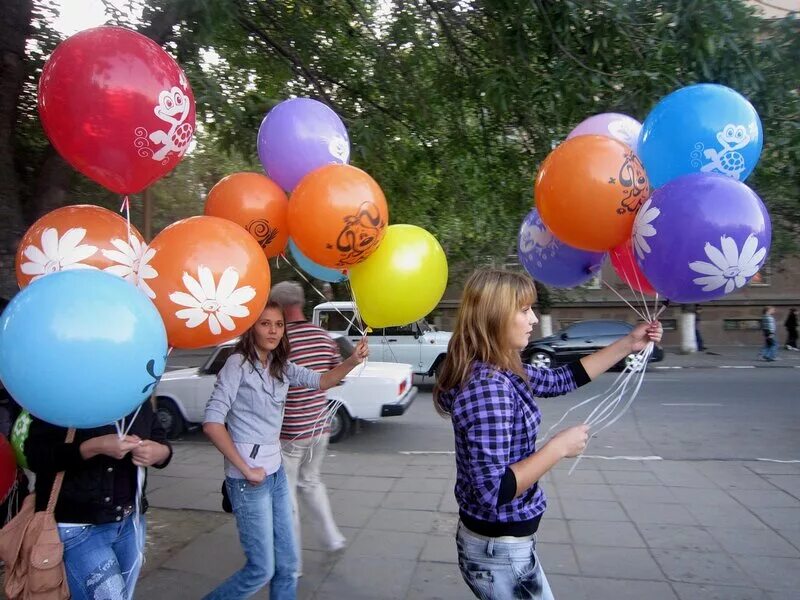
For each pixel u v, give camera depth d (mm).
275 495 2855
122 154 2285
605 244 2543
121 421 2256
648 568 3859
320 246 2684
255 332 2822
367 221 2648
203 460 6969
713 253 2117
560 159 2465
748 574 3768
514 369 1960
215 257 2188
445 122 6711
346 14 6887
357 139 5543
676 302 2443
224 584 2771
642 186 2404
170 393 8180
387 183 6559
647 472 6082
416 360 11766
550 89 4660
